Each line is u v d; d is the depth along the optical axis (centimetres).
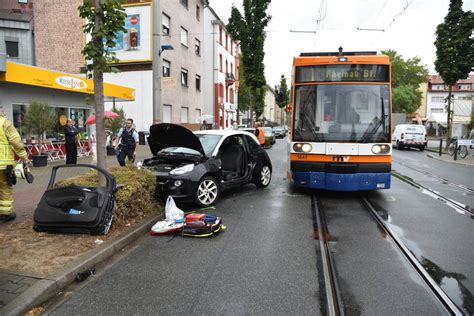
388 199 840
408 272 427
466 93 7881
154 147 855
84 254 449
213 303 351
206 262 456
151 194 682
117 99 1995
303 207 758
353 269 436
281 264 449
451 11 2141
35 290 354
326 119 812
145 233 579
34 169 1180
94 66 586
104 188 538
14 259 430
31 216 609
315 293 373
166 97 2502
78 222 512
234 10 2770
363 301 357
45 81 1295
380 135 790
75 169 1180
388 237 560
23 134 1341
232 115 4559
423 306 347
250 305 348
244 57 2786
